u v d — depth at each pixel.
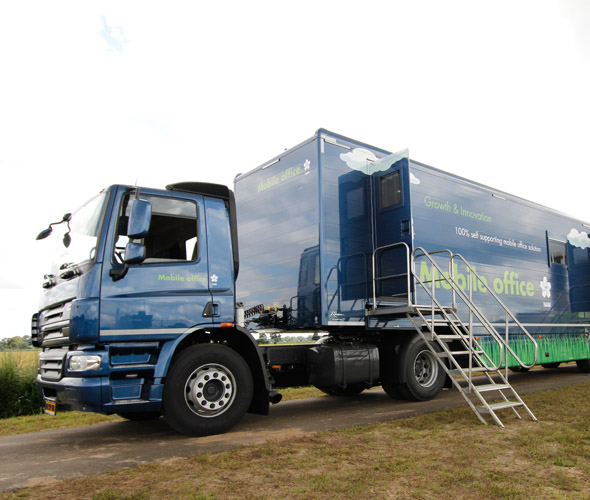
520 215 10.66
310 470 4.15
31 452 5.21
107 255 5.33
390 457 4.51
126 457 4.82
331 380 7.16
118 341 5.26
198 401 5.61
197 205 6.02
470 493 3.56
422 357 8.30
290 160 7.79
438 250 8.02
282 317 7.59
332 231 7.23
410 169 8.04
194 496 3.53
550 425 5.84
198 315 5.71
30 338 6.34
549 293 11.22
